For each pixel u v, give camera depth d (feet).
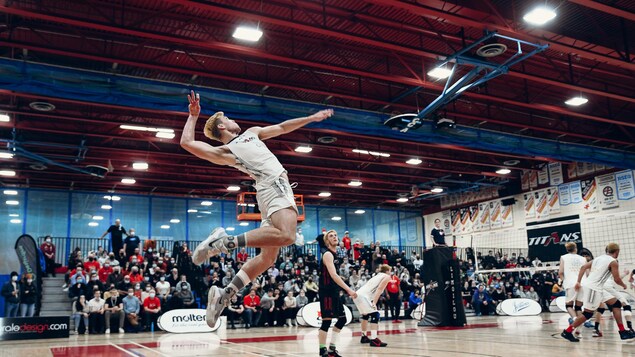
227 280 64.85
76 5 42.11
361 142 75.82
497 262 87.30
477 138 63.98
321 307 24.43
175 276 65.72
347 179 91.15
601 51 48.57
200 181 91.76
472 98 64.34
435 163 87.45
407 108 62.39
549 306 78.07
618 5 39.50
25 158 73.31
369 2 40.27
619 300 33.17
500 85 60.44
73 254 69.82
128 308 56.34
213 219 103.19
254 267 12.92
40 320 46.39
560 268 36.52
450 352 26.04
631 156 73.31
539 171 94.32
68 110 59.52
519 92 62.64
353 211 115.65
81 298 54.90
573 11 43.11
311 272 78.69
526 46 50.31
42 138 68.90
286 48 50.70
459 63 46.47
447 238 112.68
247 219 88.48
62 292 65.82
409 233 119.44
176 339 43.29
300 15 43.91
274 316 63.82
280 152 74.38
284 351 29.81
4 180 86.63
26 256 63.52
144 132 66.80
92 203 94.48
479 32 47.73
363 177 92.89
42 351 33.24
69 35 47.03
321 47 50.52
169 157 78.43
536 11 36.40
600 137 71.00
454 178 98.07
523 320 58.18
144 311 57.72
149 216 98.32
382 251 88.17
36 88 43.68
